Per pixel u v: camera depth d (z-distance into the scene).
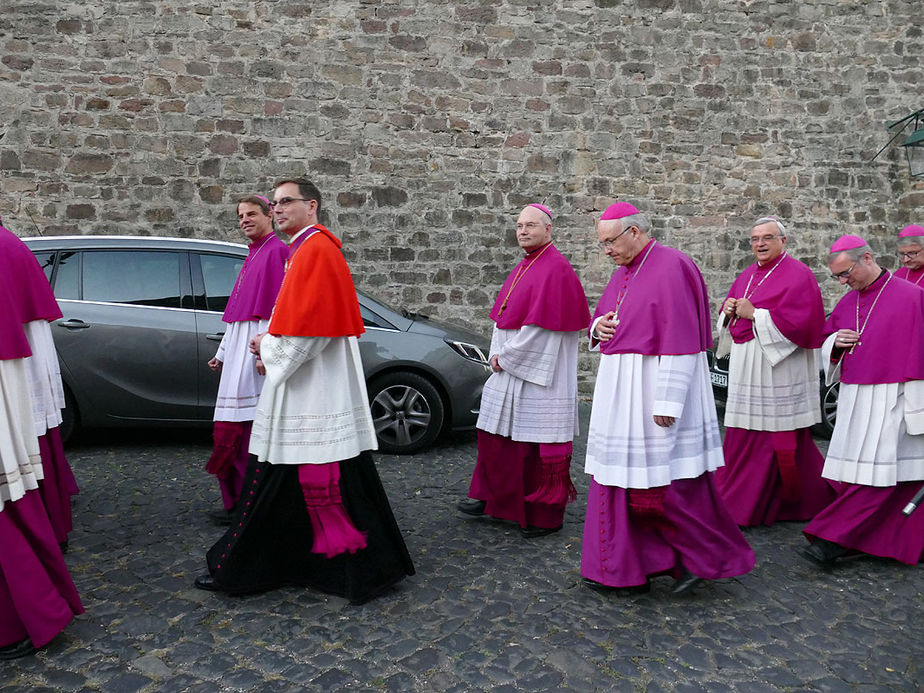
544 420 4.16
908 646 3.00
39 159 7.86
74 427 5.65
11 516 2.73
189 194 8.13
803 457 4.61
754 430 4.52
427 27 8.41
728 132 8.94
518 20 8.55
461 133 8.55
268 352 3.09
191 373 5.67
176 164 8.09
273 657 2.79
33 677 2.61
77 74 7.86
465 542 4.11
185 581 3.45
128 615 3.10
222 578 3.23
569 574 3.67
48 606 2.75
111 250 5.73
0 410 2.65
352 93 8.34
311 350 3.08
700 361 3.36
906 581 3.70
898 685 2.69
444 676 2.68
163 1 7.95
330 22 8.25
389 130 8.43
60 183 7.91
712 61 8.85
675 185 8.90
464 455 6.01
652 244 3.38
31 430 2.86
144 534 4.06
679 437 3.28
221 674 2.67
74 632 2.94
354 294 3.24
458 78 8.49
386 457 5.91
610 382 3.33
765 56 8.92
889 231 9.27
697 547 3.32
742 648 2.94
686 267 3.28
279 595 3.33
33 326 3.48
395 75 8.39
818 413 4.61
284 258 4.07
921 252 4.70
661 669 2.76
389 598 3.33
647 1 8.70
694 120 8.88
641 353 3.21
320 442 3.15
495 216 8.66
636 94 8.77
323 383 3.17
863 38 9.05
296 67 8.23
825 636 3.07
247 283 4.03
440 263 8.61
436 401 6.00
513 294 4.24
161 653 2.80
